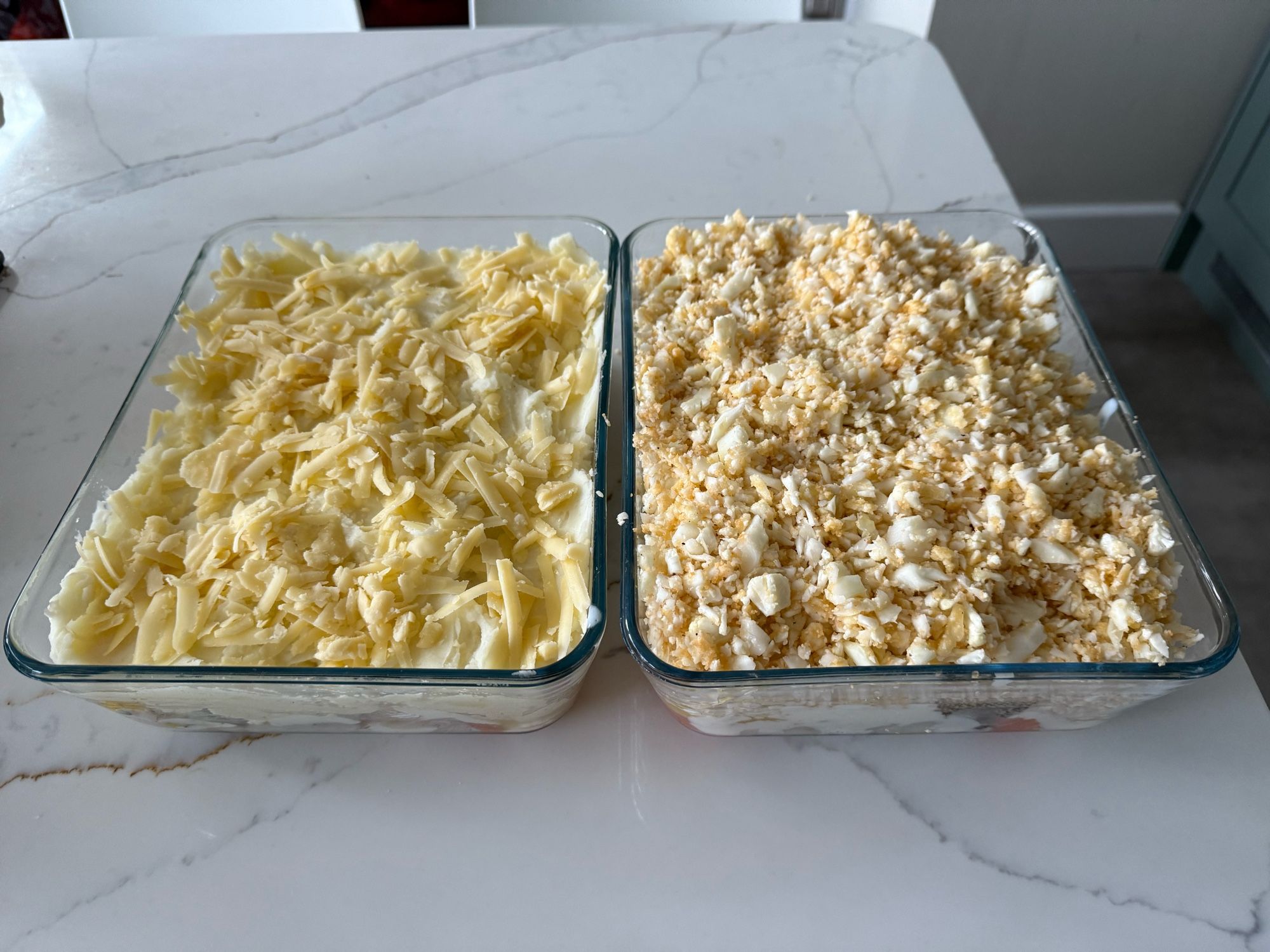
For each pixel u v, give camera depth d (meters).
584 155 1.07
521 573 0.63
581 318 0.80
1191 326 1.79
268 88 1.16
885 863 0.56
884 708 0.56
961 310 0.73
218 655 0.59
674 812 0.58
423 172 1.05
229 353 0.76
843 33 1.25
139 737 0.62
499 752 0.61
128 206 1.00
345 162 1.06
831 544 0.59
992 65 1.60
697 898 0.54
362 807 0.58
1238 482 1.53
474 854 0.56
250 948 0.52
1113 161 1.77
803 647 0.56
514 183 1.03
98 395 0.82
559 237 0.86
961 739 0.62
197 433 0.71
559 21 1.34
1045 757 0.60
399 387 0.72
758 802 0.58
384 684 0.53
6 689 0.64
